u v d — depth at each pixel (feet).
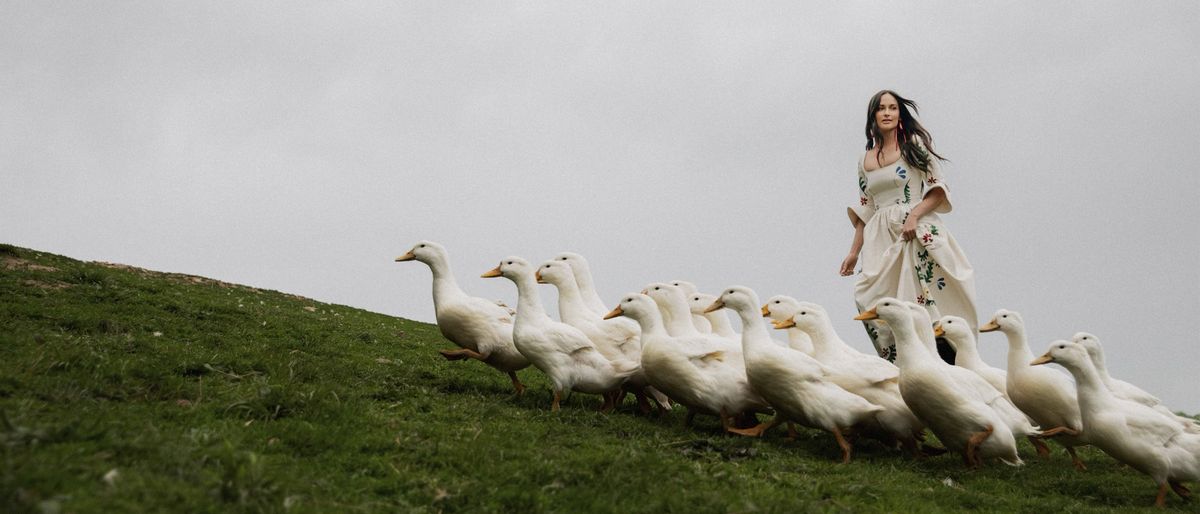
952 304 34.27
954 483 25.08
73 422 19.08
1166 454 24.97
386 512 17.69
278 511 15.88
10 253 51.90
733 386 29.19
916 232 33.88
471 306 34.24
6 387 22.09
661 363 29.45
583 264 38.50
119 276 52.85
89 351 28.27
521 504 18.65
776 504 19.58
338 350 40.47
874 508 21.18
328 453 21.03
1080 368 26.50
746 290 28.76
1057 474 27.40
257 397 24.56
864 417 26.99
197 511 15.26
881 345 34.45
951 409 26.09
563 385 30.81
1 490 14.11
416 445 22.52
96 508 14.56
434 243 35.40
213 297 52.19
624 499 19.19
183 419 22.17
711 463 23.85
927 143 34.60
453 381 34.86
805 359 27.55
